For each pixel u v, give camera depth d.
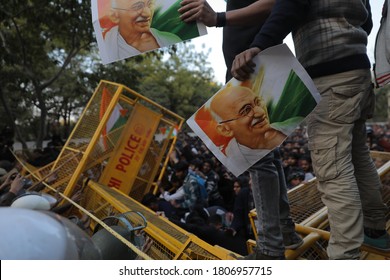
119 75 15.26
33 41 13.90
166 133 6.32
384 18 2.02
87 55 22.70
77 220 2.47
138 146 5.72
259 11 1.96
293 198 3.24
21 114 23.52
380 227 2.24
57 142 12.20
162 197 6.55
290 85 1.86
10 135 11.21
